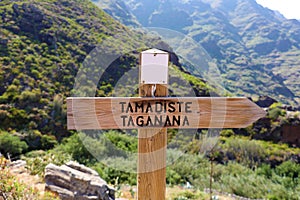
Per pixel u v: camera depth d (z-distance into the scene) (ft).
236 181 24.11
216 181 23.68
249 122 4.69
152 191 4.45
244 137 37.73
